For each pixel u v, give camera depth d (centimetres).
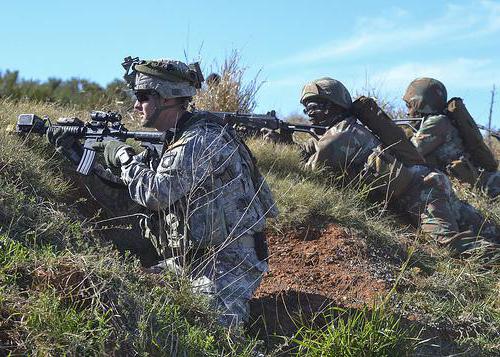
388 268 531
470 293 523
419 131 787
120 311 348
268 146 688
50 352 312
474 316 483
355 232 572
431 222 627
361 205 634
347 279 499
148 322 348
